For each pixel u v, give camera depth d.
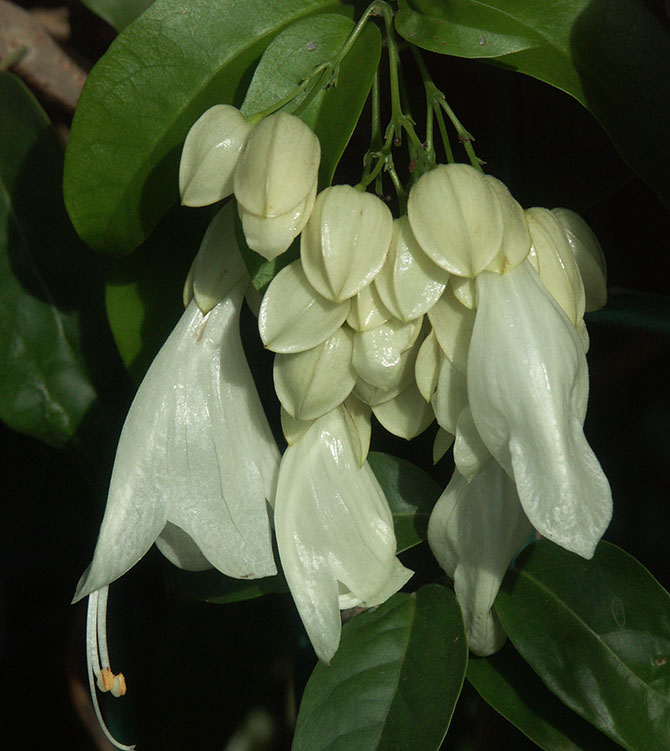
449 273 0.16
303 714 0.19
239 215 0.16
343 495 0.19
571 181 0.23
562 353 0.16
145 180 0.20
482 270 0.16
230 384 0.19
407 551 0.23
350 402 0.19
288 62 0.18
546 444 0.16
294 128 0.16
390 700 0.19
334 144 0.18
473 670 0.20
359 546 0.19
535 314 0.16
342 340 0.17
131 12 0.22
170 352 0.19
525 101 0.23
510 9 0.19
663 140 0.19
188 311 0.19
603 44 0.19
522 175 0.23
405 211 0.18
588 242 0.19
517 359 0.16
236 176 0.16
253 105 0.18
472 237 0.16
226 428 0.19
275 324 0.17
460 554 0.19
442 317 0.17
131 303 0.22
